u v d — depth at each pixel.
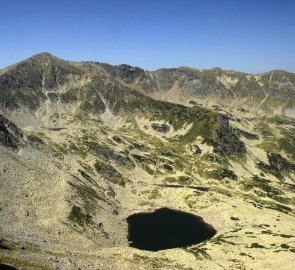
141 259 133.38
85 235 164.88
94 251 138.75
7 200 162.88
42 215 165.75
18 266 75.81
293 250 160.12
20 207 162.75
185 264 143.25
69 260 97.56
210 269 142.12
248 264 150.00
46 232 151.00
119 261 120.06
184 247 174.25
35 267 79.06
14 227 139.38
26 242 111.00
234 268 145.25
